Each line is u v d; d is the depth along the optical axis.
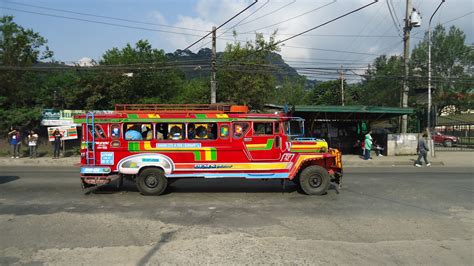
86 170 10.23
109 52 28.27
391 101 38.66
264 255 5.33
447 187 11.52
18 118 22.11
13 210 8.20
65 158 20.77
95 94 24.39
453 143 33.88
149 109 11.29
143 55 27.17
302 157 10.31
